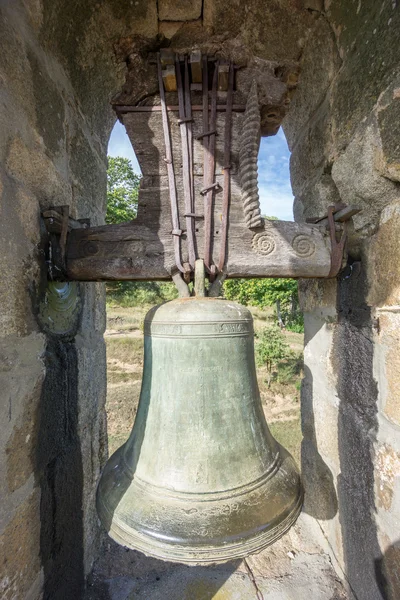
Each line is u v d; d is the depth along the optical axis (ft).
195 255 2.43
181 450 2.02
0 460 1.93
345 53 2.76
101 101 3.76
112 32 3.18
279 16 3.03
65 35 2.79
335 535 3.26
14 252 2.09
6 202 2.02
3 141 2.01
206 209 2.45
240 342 2.14
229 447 2.03
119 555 3.76
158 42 2.66
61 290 2.79
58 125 2.82
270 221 2.54
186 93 2.56
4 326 1.97
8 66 2.10
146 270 2.49
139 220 2.55
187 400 2.04
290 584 3.27
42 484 2.44
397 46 2.08
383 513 2.34
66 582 2.87
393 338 2.22
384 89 2.21
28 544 2.23
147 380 2.25
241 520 1.79
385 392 2.32
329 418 3.30
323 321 3.45
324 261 2.56
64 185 2.92
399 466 2.15
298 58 3.34
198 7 3.02
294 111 3.97
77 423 3.15
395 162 2.08
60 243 2.48
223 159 2.53
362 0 2.48
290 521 1.92
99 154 3.93
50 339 2.60
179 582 3.43
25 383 2.20
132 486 2.05
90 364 3.53
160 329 2.10
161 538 1.73
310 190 3.65
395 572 2.21
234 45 2.59
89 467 3.49
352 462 2.82
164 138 2.56
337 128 2.92
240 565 3.56
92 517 3.57
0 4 2.04
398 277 2.15
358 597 2.80
